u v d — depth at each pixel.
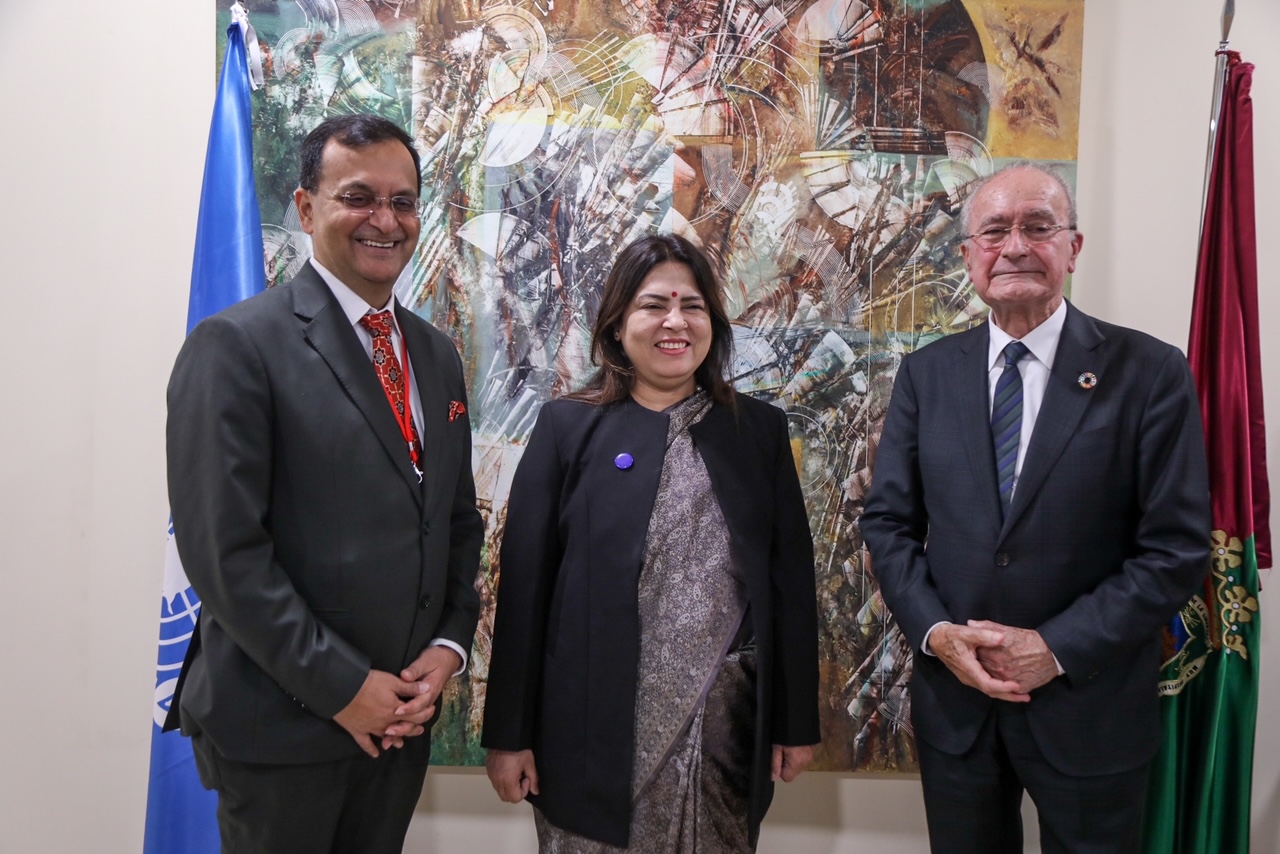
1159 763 1.86
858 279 2.12
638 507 1.63
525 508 1.69
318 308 1.45
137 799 2.19
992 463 1.62
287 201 2.08
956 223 2.12
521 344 2.13
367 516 1.41
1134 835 1.57
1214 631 1.86
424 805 2.20
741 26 2.10
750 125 2.11
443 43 2.09
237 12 2.00
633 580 1.60
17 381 2.15
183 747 1.90
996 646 1.52
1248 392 1.93
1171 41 2.14
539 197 2.11
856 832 2.21
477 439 2.14
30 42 2.12
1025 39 2.10
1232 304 1.91
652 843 1.60
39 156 2.13
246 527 1.33
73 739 2.18
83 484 2.16
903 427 1.78
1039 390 1.66
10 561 2.16
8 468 2.15
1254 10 2.14
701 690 1.62
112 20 2.12
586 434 1.71
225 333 1.37
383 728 1.39
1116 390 1.60
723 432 1.72
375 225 1.44
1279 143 2.16
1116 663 1.56
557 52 2.10
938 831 1.66
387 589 1.42
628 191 2.11
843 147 2.11
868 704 2.15
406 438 1.52
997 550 1.58
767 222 2.12
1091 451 1.57
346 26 2.08
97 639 2.17
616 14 2.09
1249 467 1.88
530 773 1.67
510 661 1.65
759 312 2.13
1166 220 2.17
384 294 1.54
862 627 2.15
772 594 1.75
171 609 1.88
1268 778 2.21
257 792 1.39
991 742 1.61
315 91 2.08
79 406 2.15
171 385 1.39
